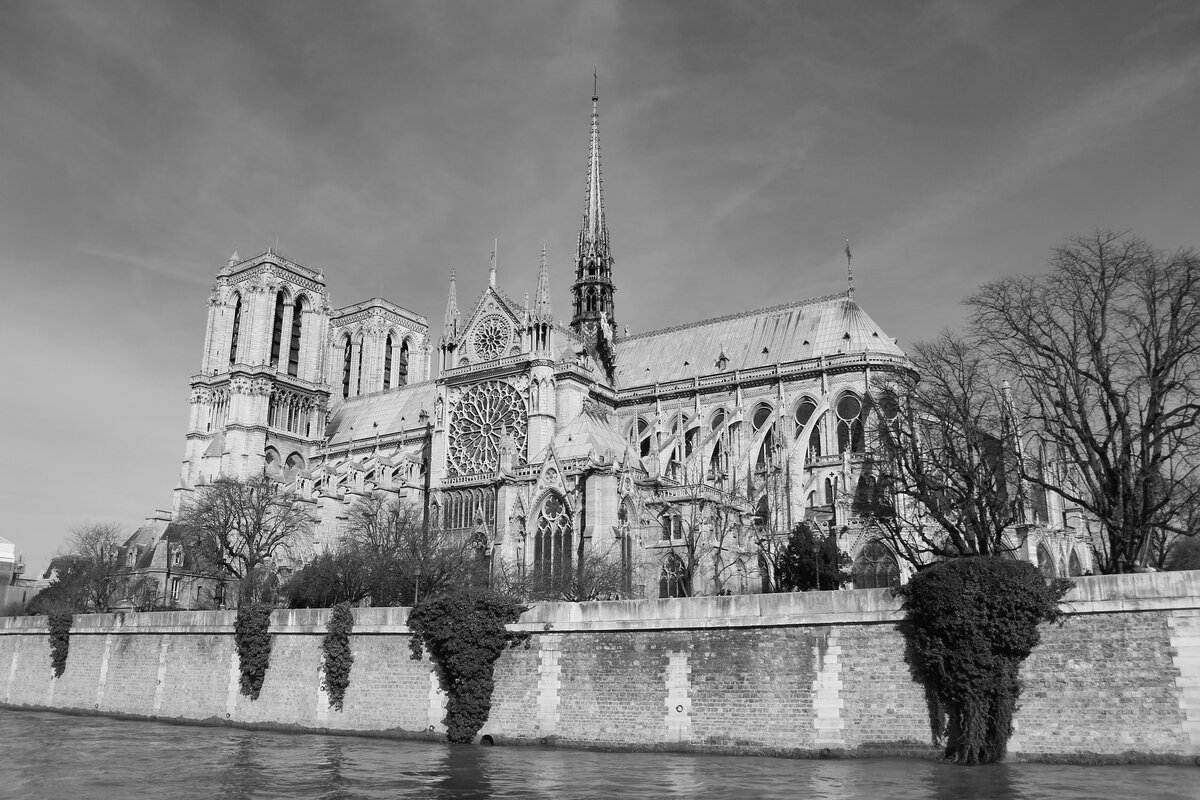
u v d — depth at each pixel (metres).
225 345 179.12
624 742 59.47
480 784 49.00
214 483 141.50
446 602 67.69
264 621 78.62
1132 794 40.50
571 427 114.88
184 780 52.91
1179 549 103.62
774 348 135.00
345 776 52.47
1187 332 56.81
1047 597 49.72
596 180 161.38
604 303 156.00
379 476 141.50
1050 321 62.12
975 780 44.81
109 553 153.00
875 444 99.31
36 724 82.69
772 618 56.31
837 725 53.50
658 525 98.00
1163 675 46.91
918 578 52.34
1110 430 59.09
